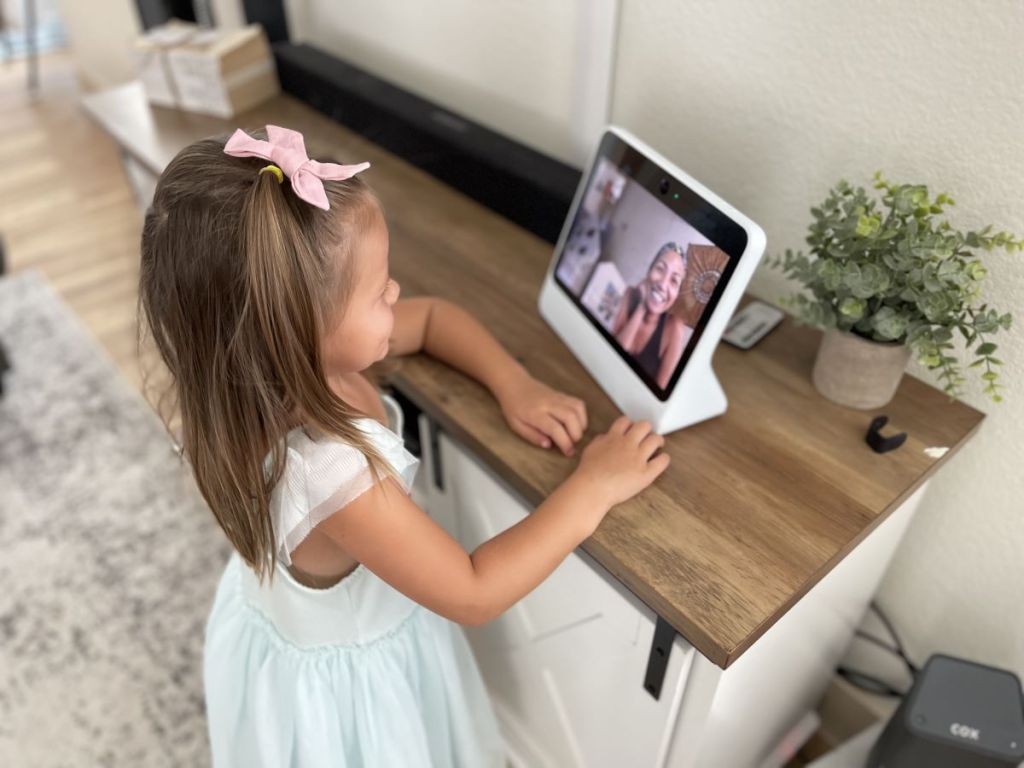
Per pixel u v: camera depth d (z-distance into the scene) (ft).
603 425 2.86
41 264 7.89
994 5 2.43
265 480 2.35
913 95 2.72
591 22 3.54
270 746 3.07
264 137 2.25
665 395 2.69
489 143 4.02
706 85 3.29
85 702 4.65
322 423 2.23
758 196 3.32
